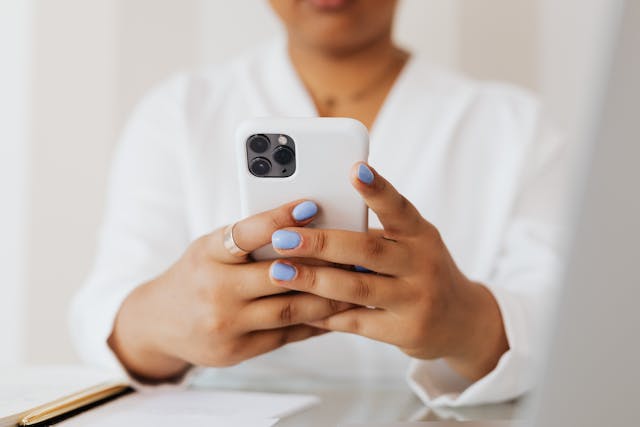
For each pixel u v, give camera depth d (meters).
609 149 0.23
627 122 0.22
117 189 0.94
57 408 0.50
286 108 0.92
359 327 0.54
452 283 0.53
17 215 1.38
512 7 1.28
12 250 1.38
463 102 0.92
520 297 0.63
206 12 1.32
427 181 0.89
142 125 0.96
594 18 1.27
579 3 1.27
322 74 0.92
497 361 0.60
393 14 0.87
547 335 0.26
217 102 0.96
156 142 0.94
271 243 0.52
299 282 0.49
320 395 0.65
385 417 0.55
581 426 0.25
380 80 0.93
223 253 0.51
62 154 1.37
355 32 0.83
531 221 0.86
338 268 0.51
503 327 0.60
